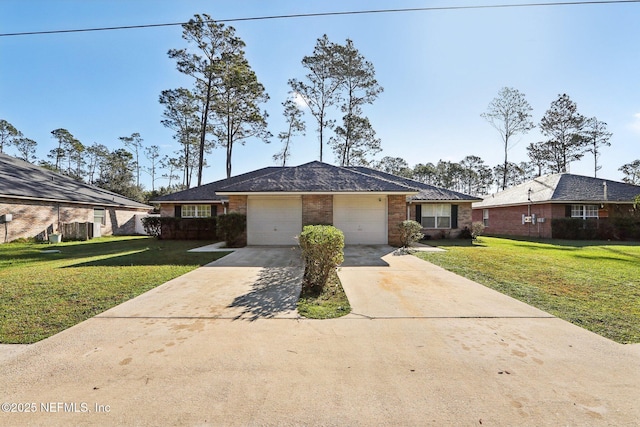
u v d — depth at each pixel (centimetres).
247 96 2794
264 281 630
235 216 1224
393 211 1280
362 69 2972
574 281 643
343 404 233
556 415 221
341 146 3142
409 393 247
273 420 215
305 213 1243
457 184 5362
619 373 278
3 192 1468
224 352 318
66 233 1753
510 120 3356
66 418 216
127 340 347
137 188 3978
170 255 992
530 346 334
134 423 211
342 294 542
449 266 809
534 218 2002
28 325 390
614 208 1858
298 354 314
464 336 361
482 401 237
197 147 3481
